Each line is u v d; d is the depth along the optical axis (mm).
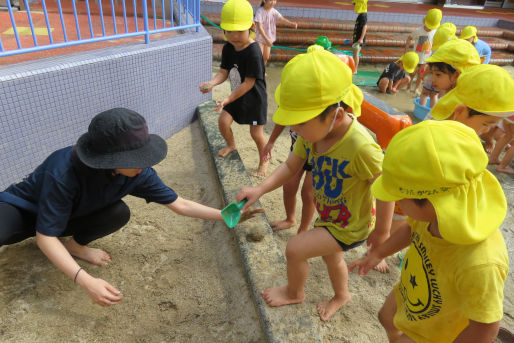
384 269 2539
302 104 1454
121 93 3363
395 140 1149
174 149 3865
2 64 2727
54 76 2791
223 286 2328
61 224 1803
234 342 2006
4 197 1974
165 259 2498
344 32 8820
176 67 3877
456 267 1147
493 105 1854
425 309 1358
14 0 4949
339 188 1725
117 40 3719
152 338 2002
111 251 2523
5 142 2643
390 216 1669
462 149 1037
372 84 6531
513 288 2520
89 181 1857
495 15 11453
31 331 1982
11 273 2283
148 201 2193
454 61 2576
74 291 2217
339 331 2121
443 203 1054
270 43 6324
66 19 4672
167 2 5652
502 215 1095
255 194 1952
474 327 1136
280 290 2105
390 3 12414
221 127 3318
